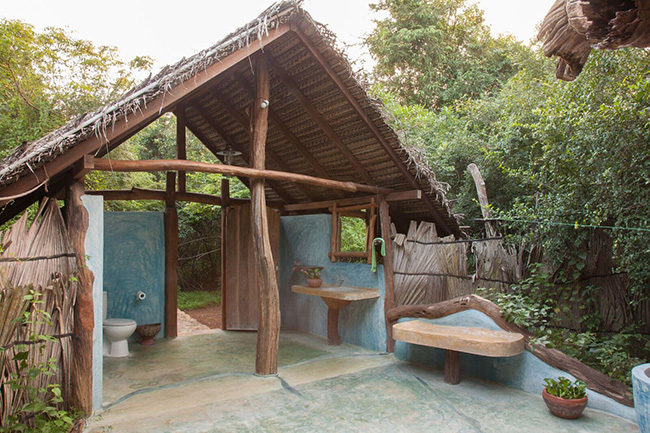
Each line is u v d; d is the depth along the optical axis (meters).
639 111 3.53
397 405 3.96
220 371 4.96
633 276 3.97
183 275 11.33
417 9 13.46
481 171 7.98
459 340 4.15
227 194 7.26
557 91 5.01
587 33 1.53
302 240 7.23
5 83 8.87
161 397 4.15
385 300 5.73
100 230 3.88
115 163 3.74
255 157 4.76
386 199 5.94
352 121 5.16
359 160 5.74
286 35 4.44
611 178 3.83
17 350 3.12
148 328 6.24
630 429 3.42
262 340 4.77
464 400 4.07
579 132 4.20
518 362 4.38
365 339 5.97
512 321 4.37
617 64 4.05
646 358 4.24
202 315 8.62
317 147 5.99
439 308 5.00
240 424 3.57
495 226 5.61
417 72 13.72
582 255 4.57
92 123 3.39
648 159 3.59
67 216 3.67
